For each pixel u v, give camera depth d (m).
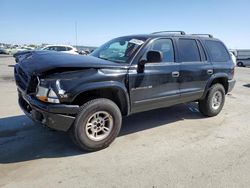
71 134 3.86
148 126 5.29
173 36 5.07
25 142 4.35
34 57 4.18
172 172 3.46
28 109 4.12
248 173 3.46
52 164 3.63
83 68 3.74
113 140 4.23
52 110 3.54
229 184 3.19
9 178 3.25
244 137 4.78
